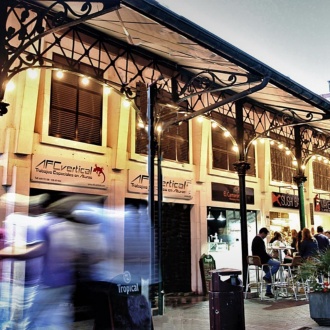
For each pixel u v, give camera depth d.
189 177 12.90
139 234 10.81
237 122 12.71
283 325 7.84
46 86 9.13
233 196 14.51
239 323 6.26
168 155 12.37
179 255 12.49
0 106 6.30
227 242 14.27
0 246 8.03
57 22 6.13
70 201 9.43
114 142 10.41
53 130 9.31
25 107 8.39
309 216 19.22
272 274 11.23
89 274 7.76
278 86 9.80
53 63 8.17
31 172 8.65
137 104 10.31
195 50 8.43
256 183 15.89
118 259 9.99
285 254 14.05
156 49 9.54
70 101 9.73
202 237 12.93
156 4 6.45
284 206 17.20
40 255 7.84
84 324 7.45
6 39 6.52
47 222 8.50
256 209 15.67
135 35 8.27
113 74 10.47
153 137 8.28
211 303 6.32
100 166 10.07
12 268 7.89
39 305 7.54
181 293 12.30
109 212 10.16
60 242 8.06
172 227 12.38
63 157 9.33
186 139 13.09
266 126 16.27
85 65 9.95
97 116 10.30
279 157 17.52
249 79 8.66
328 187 21.69
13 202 8.17
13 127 8.41
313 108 12.26
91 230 9.32
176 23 6.96
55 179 9.05
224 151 14.51
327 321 7.70
